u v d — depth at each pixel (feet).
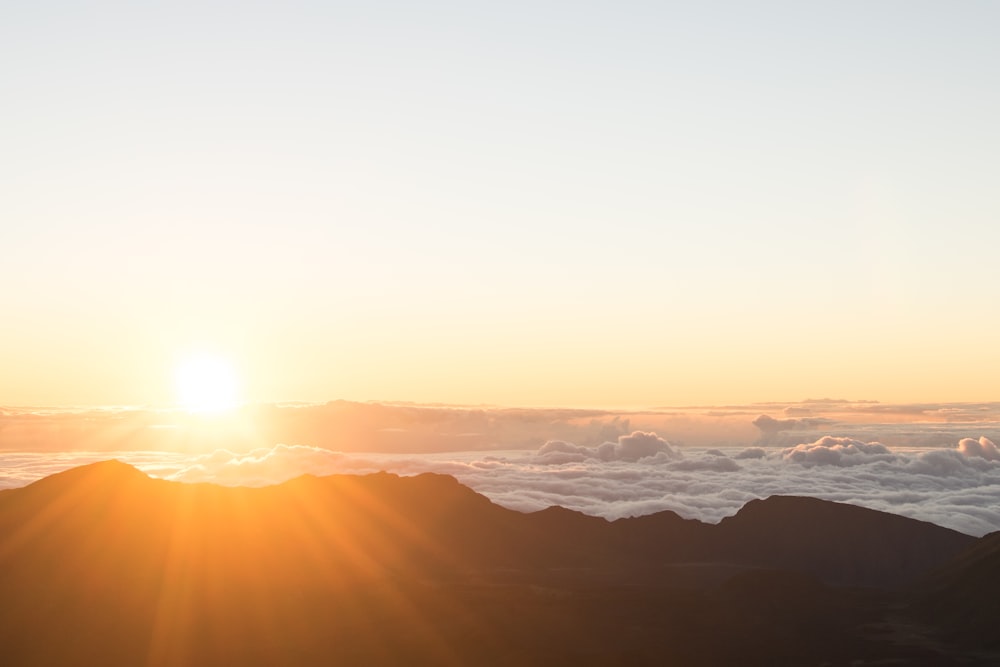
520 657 599.57
